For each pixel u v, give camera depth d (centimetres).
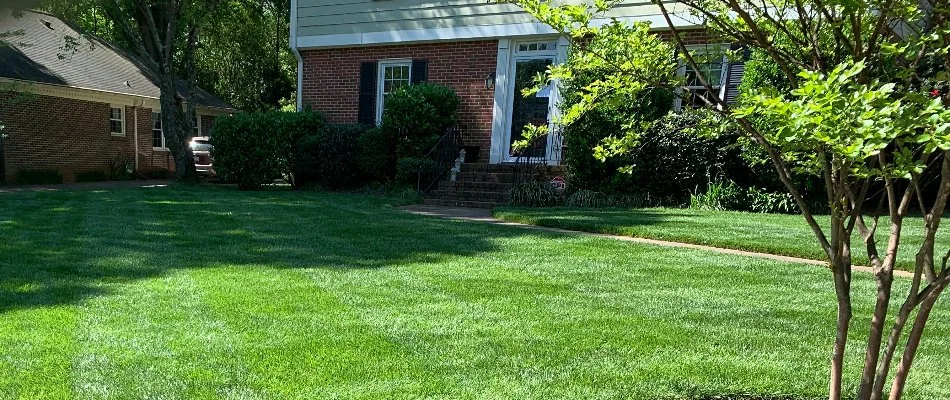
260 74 2822
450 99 1101
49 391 230
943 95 167
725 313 346
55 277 404
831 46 178
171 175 1991
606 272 446
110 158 1786
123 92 1780
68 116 1642
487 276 427
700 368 263
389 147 1134
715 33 208
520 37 1086
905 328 325
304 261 470
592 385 245
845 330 177
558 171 1015
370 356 271
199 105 2112
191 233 606
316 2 1260
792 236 582
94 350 271
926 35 149
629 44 201
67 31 1902
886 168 137
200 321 314
